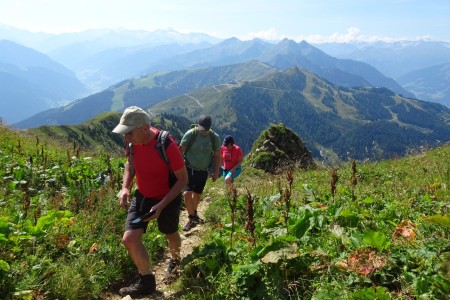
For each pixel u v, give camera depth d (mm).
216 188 16109
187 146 9375
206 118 9328
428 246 4684
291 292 4566
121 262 6723
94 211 8102
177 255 6453
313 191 9703
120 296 5977
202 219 9945
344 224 6273
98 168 13336
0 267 4867
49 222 6320
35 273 5242
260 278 4902
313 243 5469
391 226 6051
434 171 11609
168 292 5758
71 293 5289
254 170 22906
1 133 16719
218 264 5543
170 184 6000
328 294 4055
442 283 3824
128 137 5707
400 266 4449
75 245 6574
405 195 8164
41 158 12758
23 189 9172
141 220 5664
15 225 6148
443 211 6590
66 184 10633
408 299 3838
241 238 6375
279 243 5070
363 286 4270
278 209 8227
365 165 16344
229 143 12555
